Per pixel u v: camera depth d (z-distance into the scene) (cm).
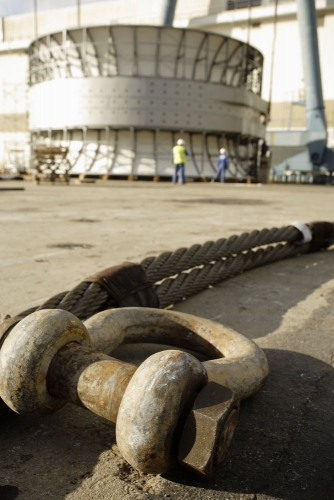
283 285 325
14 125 3475
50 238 472
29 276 313
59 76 2470
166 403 108
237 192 1472
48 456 127
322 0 2831
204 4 3266
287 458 128
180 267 280
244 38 3131
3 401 136
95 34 2302
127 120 2238
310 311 265
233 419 112
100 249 416
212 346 175
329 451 131
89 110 2255
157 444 107
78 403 126
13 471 121
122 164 2366
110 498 111
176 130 2305
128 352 197
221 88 2297
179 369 112
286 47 3028
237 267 343
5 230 522
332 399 162
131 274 227
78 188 1478
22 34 3769
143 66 2283
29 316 136
